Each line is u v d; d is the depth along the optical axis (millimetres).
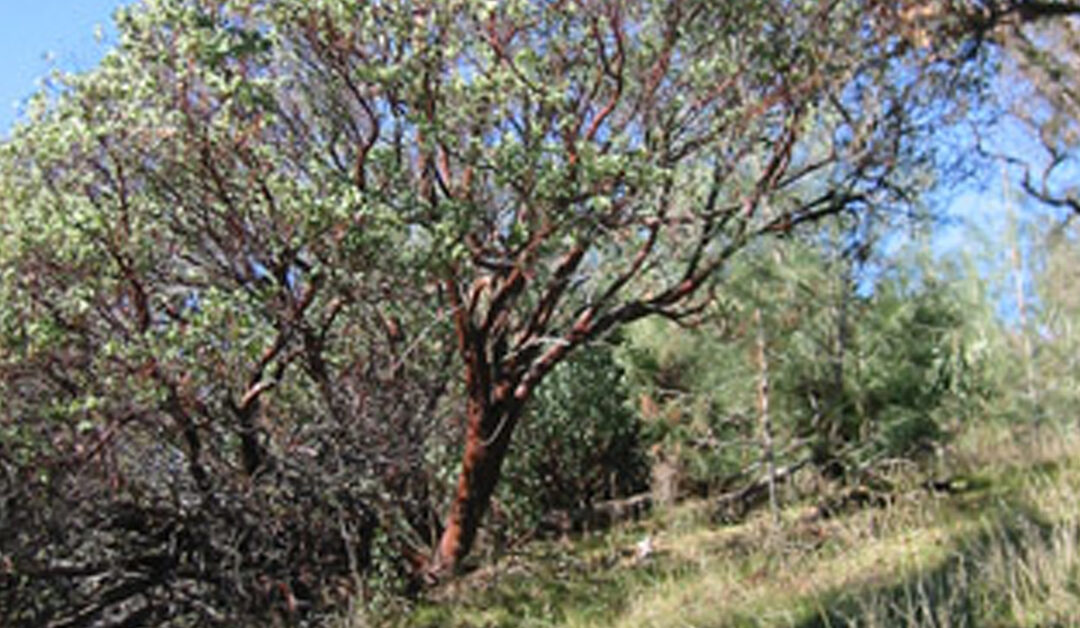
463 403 9609
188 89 7977
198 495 8055
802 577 7562
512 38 8703
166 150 7832
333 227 7844
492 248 8586
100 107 7805
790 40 9047
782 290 10117
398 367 8680
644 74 8875
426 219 8242
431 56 8102
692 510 10516
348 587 8734
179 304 8117
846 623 6121
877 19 8945
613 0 8602
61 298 7531
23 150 7805
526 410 11164
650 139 8922
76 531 7336
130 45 7855
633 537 10227
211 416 7902
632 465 11938
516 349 9281
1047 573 5914
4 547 6906
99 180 7871
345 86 8297
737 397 10852
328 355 8680
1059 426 11242
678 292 9305
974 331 13031
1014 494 8477
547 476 11594
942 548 7340
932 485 9484
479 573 9234
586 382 11680
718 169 9078
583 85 8867
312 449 8445
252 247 8031
